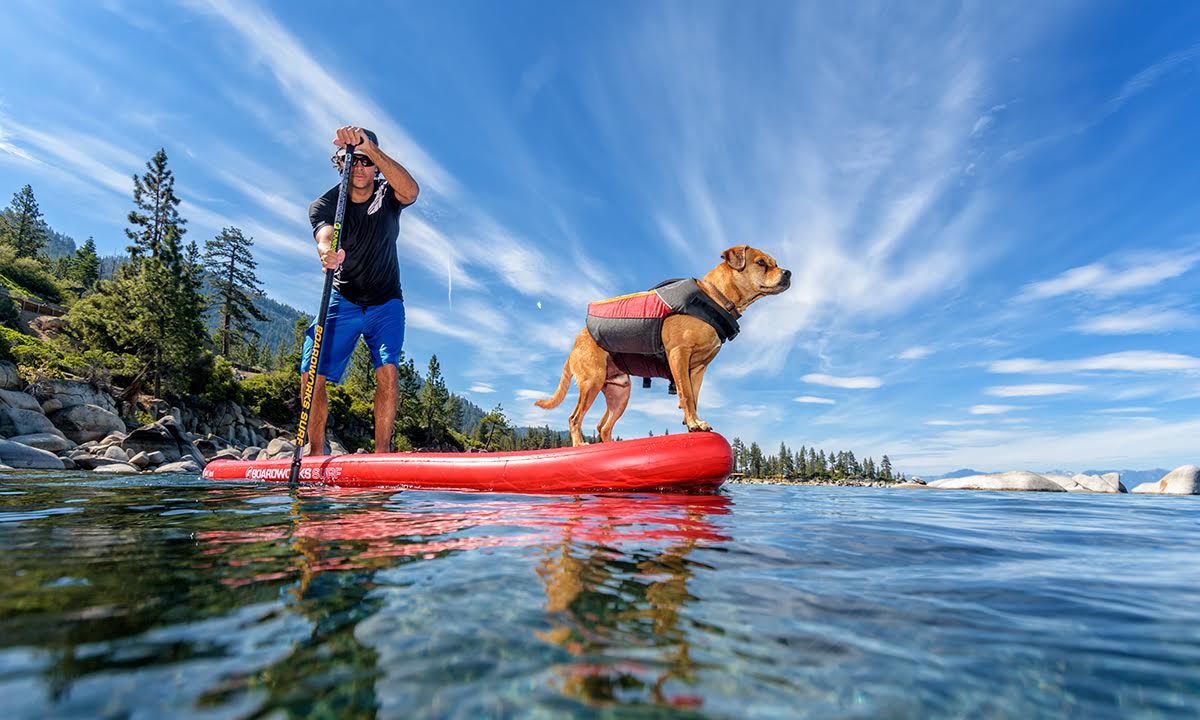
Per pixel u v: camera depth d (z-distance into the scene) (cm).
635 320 504
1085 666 93
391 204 565
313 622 102
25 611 103
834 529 237
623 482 391
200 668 81
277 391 4075
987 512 378
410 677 80
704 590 131
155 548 165
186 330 3127
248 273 5244
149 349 3114
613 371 583
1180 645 103
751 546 190
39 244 6247
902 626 111
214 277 4925
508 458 414
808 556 177
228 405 3566
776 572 152
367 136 514
